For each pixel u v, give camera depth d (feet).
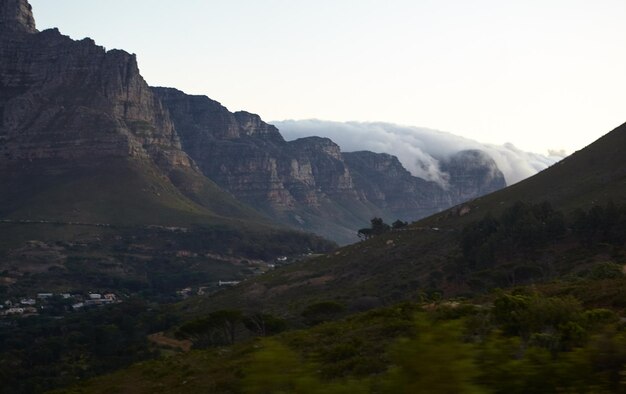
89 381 118.01
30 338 379.35
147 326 364.79
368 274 399.85
